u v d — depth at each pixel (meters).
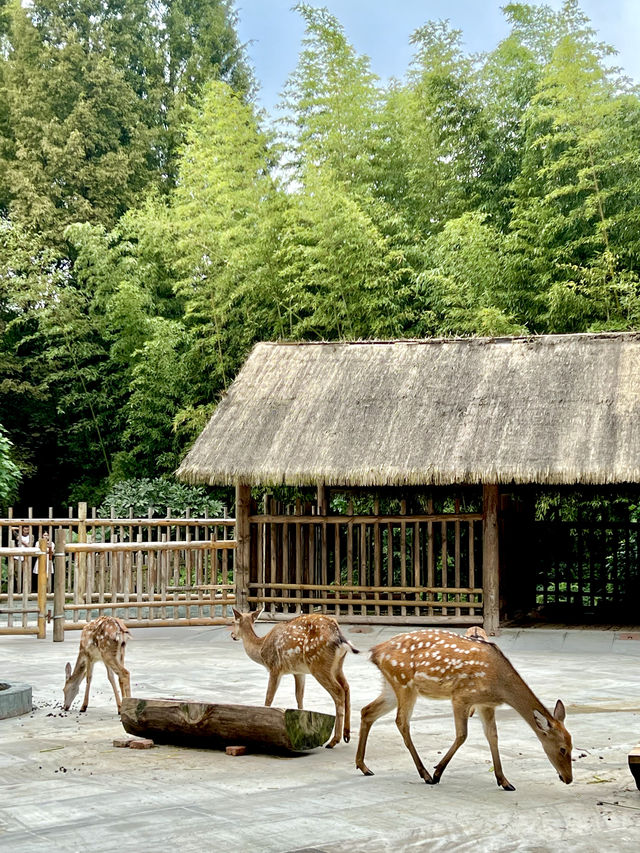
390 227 22.73
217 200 23.45
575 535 16.72
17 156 29.53
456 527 14.23
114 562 15.12
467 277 20.22
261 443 14.83
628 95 21.05
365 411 14.91
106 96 30.94
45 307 27.30
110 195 29.95
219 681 10.45
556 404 14.12
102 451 28.17
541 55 22.67
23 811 5.81
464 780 6.52
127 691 8.81
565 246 19.94
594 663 11.85
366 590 14.61
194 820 5.59
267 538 15.51
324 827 5.44
